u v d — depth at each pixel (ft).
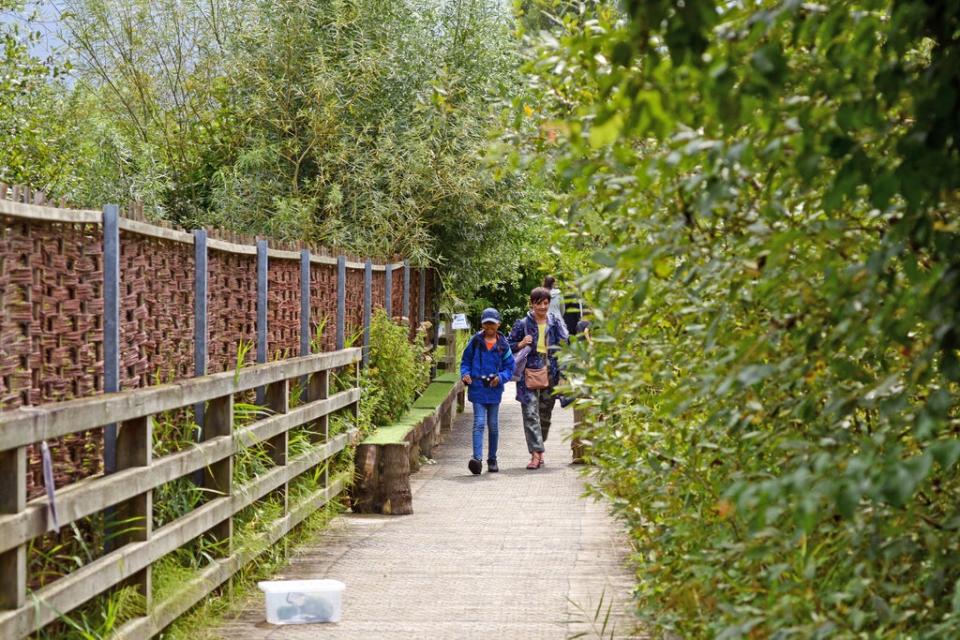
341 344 45.01
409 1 73.05
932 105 9.64
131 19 73.97
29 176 55.16
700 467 16.72
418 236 67.26
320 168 68.08
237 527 28.30
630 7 8.48
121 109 75.97
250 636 23.62
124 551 19.74
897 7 9.78
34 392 18.51
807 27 10.03
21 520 15.87
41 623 16.52
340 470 39.55
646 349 17.10
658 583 18.57
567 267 20.27
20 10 55.36
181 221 71.92
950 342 10.26
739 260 12.30
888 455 9.68
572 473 50.65
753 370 11.14
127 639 19.25
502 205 69.10
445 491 45.21
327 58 69.00
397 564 30.96
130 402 20.08
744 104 9.34
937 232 10.21
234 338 31.35
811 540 13.34
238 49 71.77
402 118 69.77
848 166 9.91
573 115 16.60
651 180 10.64
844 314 10.65
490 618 25.04
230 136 72.18
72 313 19.93
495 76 69.92
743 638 12.30
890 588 12.19
